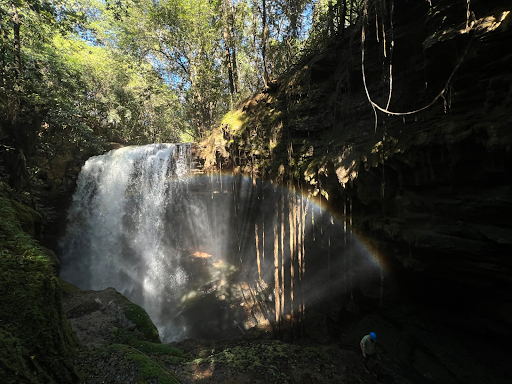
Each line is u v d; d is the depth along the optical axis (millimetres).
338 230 9078
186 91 24938
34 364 2586
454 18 5449
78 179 18469
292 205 9633
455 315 6449
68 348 3879
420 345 6992
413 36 6805
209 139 16250
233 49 17344
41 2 12023
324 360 7324
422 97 6355
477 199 4809
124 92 25656
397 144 6109
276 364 6812
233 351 7375
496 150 4324
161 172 18609
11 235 3449
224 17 16812
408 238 5973
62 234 17562
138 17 21797
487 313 5648
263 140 12312
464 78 5211
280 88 12758
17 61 11273
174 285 16094
